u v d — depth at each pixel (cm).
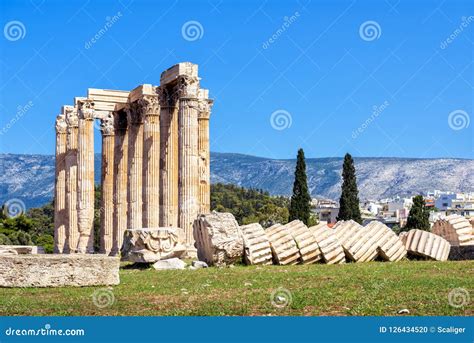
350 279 2644
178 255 4025
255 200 18775
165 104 5922
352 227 3681
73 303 2234
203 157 6266
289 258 3481
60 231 7444
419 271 2925
